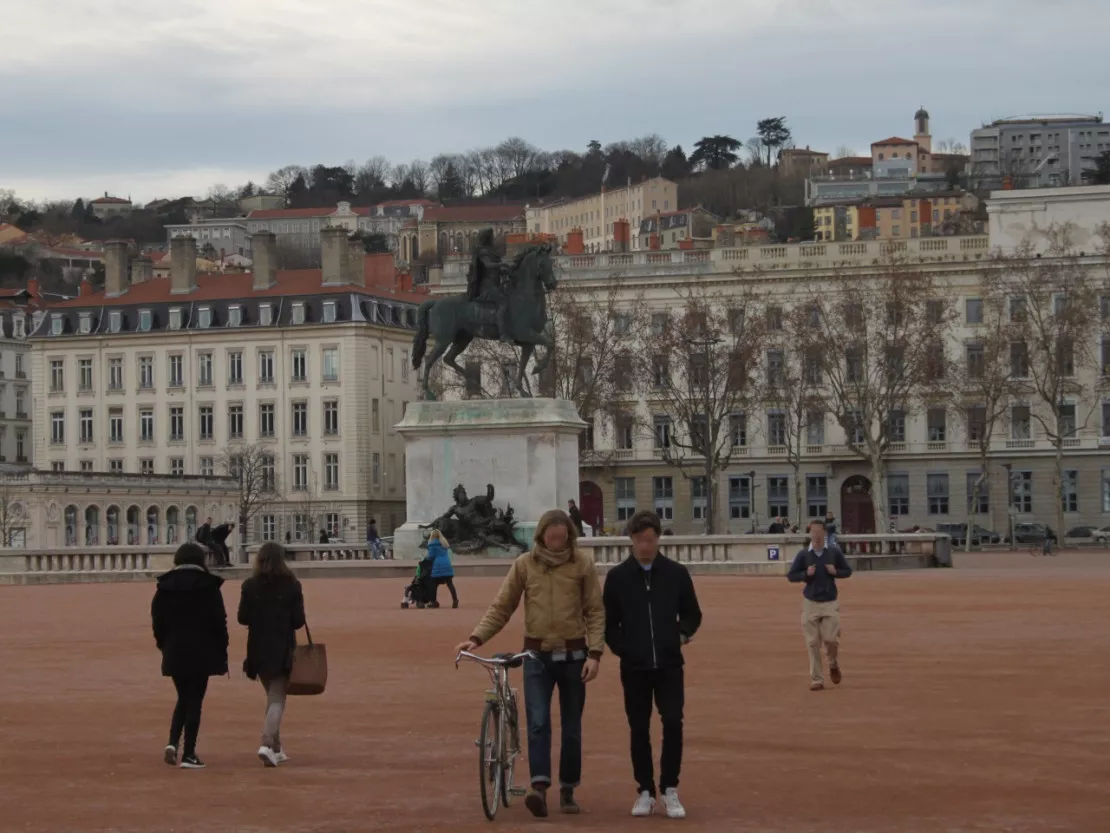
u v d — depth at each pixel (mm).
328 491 137500
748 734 20312
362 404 137125
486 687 25203
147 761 18688
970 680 25344
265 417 139000
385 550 77250
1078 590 48750
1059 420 113312
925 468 128125
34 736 20641
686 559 60844
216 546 66562
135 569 65125
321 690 18688
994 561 82500
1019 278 122875
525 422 54625
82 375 144125
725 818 15344
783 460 130000
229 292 142250
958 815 15320
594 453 131125
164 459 141500
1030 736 19812
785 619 37281
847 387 121562
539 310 54562
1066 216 126938
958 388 115250
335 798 16438
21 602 49094
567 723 15727
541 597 15719
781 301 129750
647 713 15648
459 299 54938
